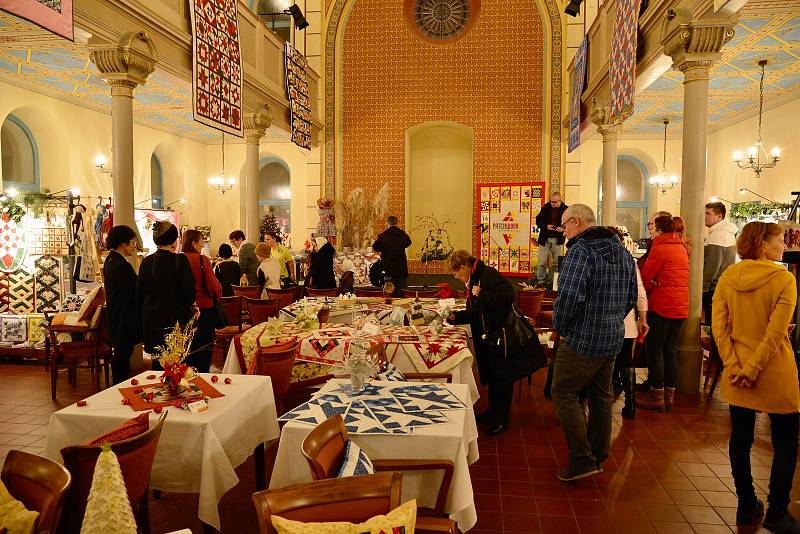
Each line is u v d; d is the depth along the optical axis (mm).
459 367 4594
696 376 6387
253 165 11289
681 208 6375
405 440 2826
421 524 2488
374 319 5453
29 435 4926
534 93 14148
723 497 3932
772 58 9273
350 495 2037
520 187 13641
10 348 7434
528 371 4977
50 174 12227
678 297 5637
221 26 8398
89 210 10953
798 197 7480
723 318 3455
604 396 4172
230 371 4996
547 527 3521
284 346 4539
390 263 9727
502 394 5125
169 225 5203
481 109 14320
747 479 3523
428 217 15781
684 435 5098
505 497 3918
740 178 13844
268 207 18469
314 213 14812
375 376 3836
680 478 4227
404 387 3535
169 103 12742
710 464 4477
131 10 6523
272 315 6930
